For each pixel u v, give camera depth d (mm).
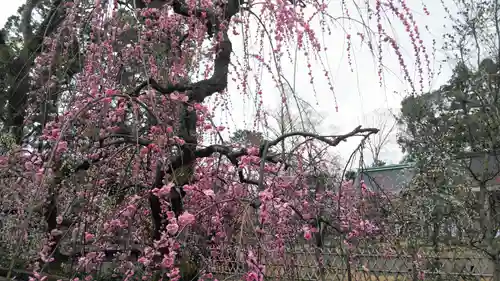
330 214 2994
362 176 3055
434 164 4508
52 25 3213
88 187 2508
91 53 2646
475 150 4398
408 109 4551
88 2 2564
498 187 4359
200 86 2836
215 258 2584
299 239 2529
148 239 2932
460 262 4234
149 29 2799
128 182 3051
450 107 4453
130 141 2605
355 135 2387
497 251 3863
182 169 2586
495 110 4148
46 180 1791
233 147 2822
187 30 2957
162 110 2736
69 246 2715
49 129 2611
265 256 1925
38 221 2621
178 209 2586
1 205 2832
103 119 2553
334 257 3291
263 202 1859
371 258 3758
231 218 2627
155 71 2799
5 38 3691
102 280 2873
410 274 3447
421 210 4258
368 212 3178
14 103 3357
